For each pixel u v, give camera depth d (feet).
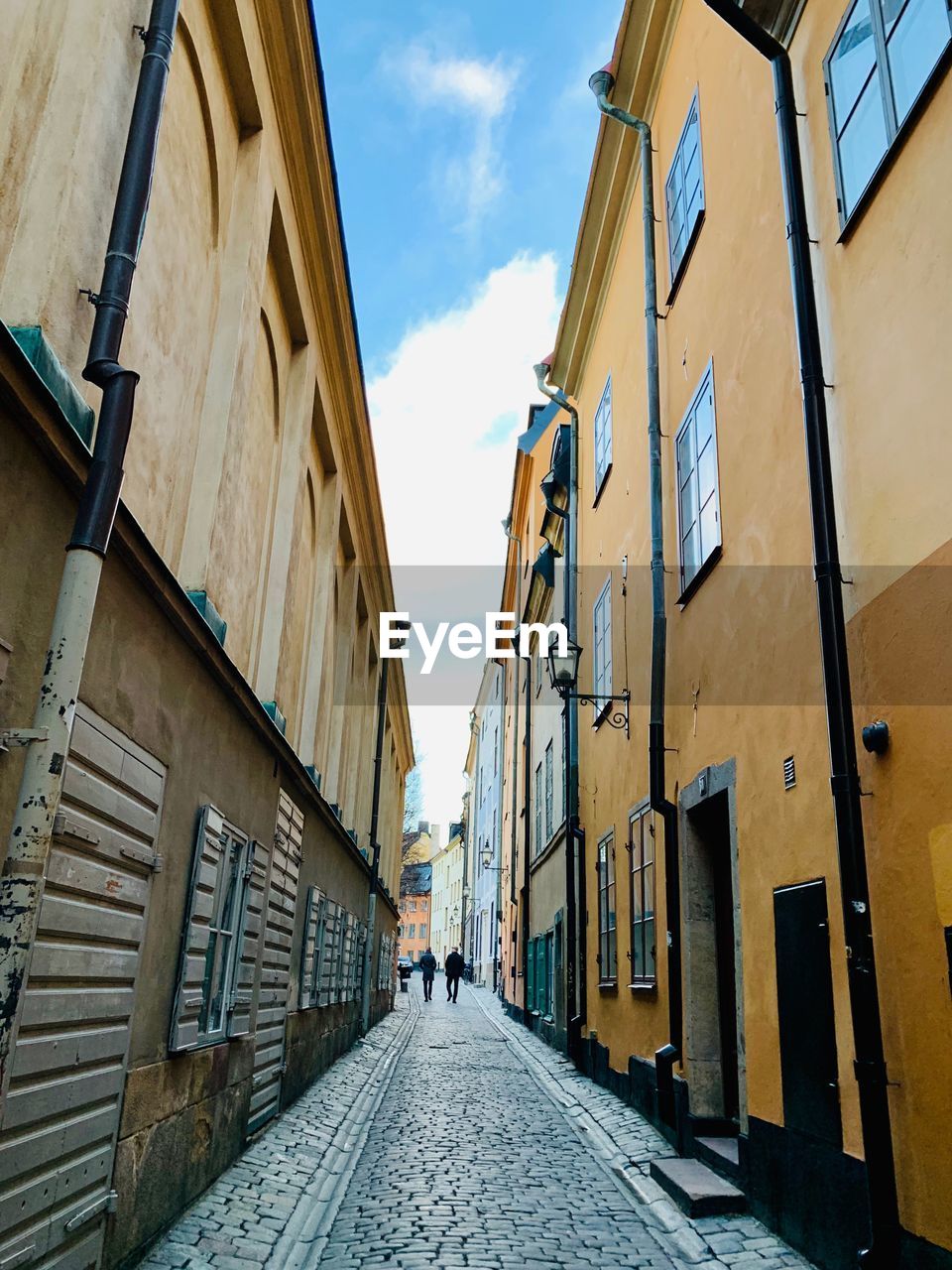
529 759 76.69
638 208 40.73
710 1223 20.22
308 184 30.83
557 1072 45.32
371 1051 54.80
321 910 40.78
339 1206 22.16
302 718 40.09
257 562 29.60
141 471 18.71
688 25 33.06
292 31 26.20
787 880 20.12
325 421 40.27
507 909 102.47
